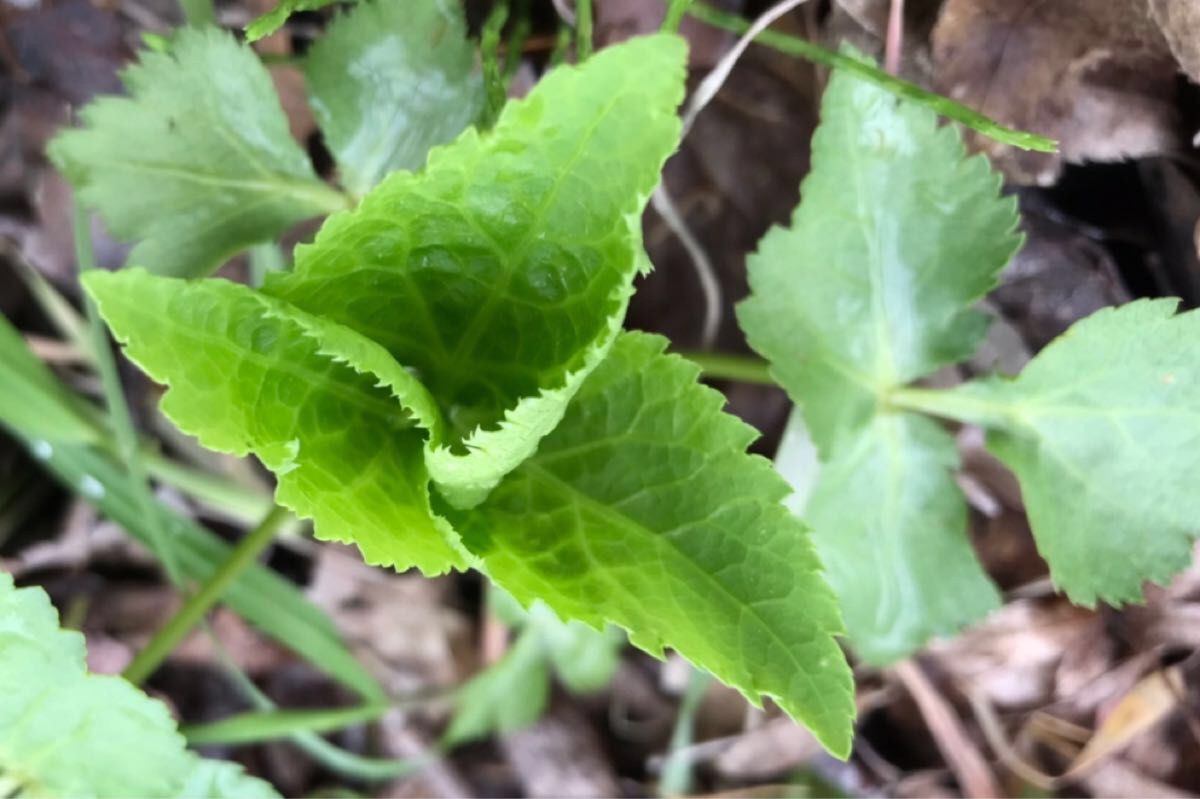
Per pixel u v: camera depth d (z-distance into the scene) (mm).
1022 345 366
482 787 390
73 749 325
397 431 319
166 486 382
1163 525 335
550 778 390
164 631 349
